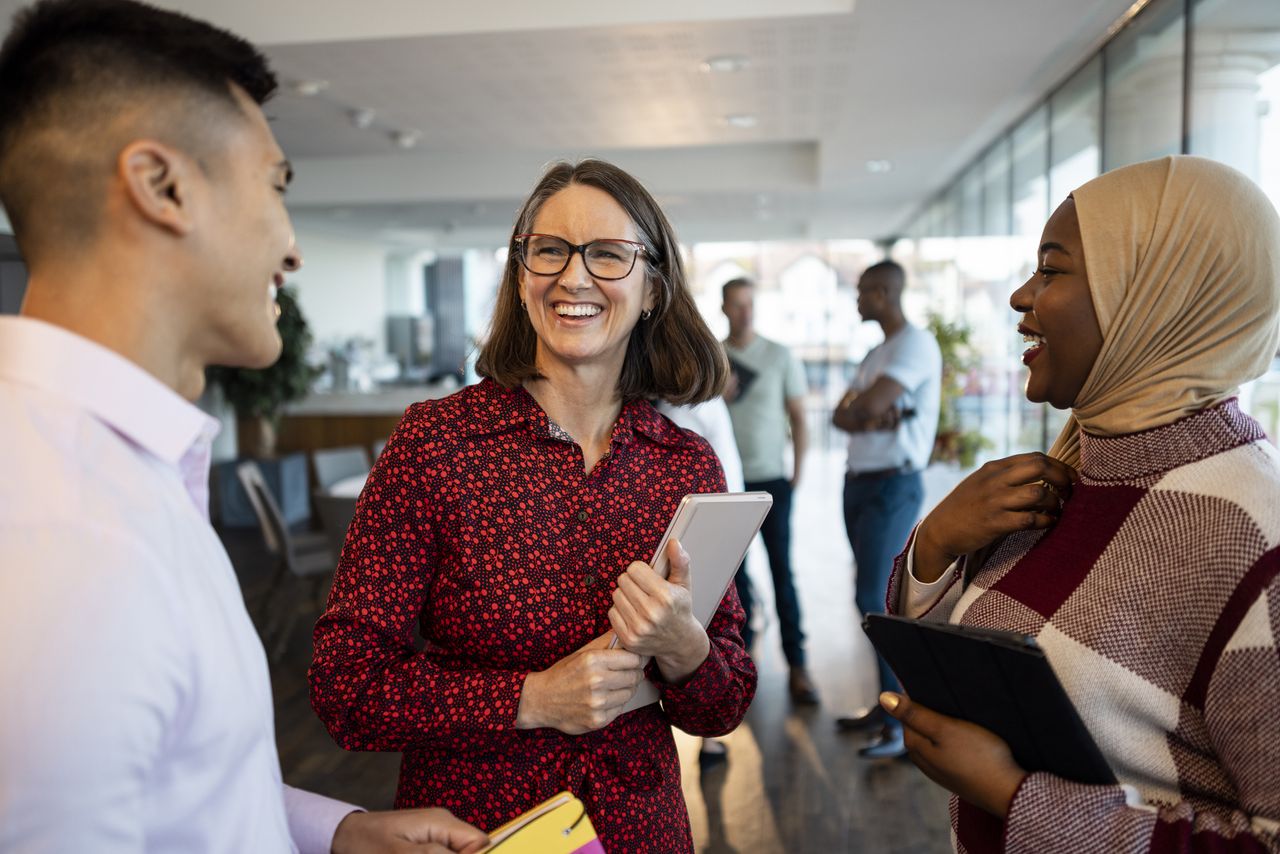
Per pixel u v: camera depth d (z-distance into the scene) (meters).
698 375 1.47
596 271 1.33
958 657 0.89
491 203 9.40
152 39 0.74
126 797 0.64
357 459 5.99
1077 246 0.97
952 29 4.17
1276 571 0.81
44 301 0.75
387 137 6.71
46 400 0.70
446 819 1.07
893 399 3.43
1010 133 6.28
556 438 1.33
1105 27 4.35
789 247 13.85
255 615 5.49
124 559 0.66
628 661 1.18
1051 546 1.01
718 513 1.19
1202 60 3.44
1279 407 2.83
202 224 0.77
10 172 0.74
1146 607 0.89
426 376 13.85
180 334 0.79
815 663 4.54
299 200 9.09
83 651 0.63
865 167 7.79
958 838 1.06
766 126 6.30
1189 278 0.90
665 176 8.88
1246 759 0.82
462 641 1.28
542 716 1.18
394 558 1.27
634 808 1.28
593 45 4.56
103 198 0.74
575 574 1.30
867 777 3.32
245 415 8.79
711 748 3.45
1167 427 0.92
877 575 3.54
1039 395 1.03
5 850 0.60
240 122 0.79
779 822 3.02
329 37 4.45
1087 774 0.88
